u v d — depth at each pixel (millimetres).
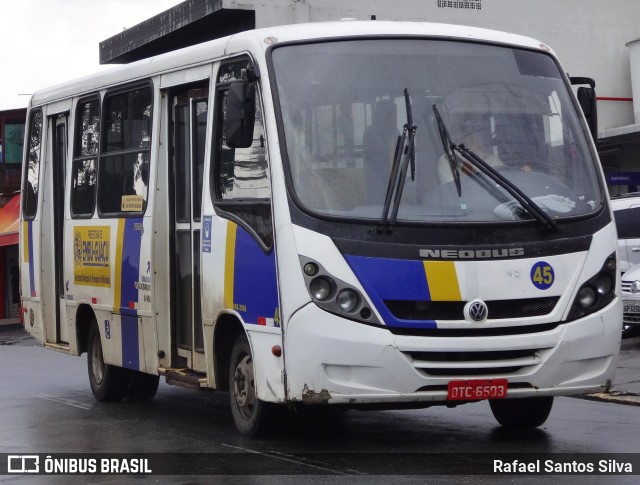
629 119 28844
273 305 8734
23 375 16953
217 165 9930
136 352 11523
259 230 9023
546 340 8531
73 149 13141
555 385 8641
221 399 13219
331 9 26672
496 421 10719
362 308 8305
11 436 10586
